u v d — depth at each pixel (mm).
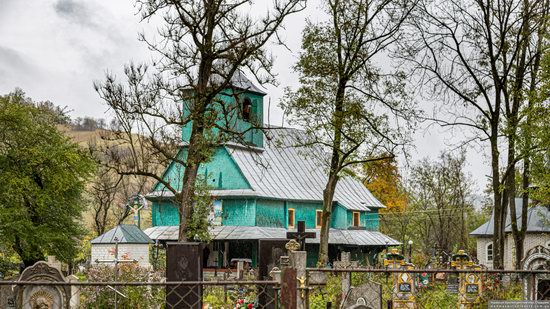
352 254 70750
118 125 34719
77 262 73500
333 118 45594
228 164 64688
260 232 61469
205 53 35875
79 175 63781
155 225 65438
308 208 69312
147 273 31625
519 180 40938
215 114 36375
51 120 66938
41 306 18172
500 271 16219
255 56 36906
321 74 46625
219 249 62219
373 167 51344
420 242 103812
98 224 72500
